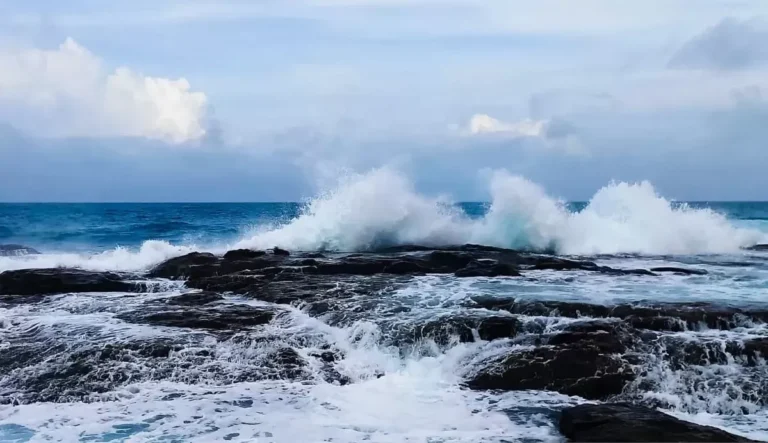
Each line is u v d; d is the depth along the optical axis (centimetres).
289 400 876
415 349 1027
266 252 1812
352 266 1522
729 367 918
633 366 923
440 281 1398
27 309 1235
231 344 1026
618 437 694
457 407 852
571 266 1619
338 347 1045
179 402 869
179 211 5566
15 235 3120
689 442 677
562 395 897
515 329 1038
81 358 977
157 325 1102
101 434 770
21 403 888
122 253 1972
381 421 802
